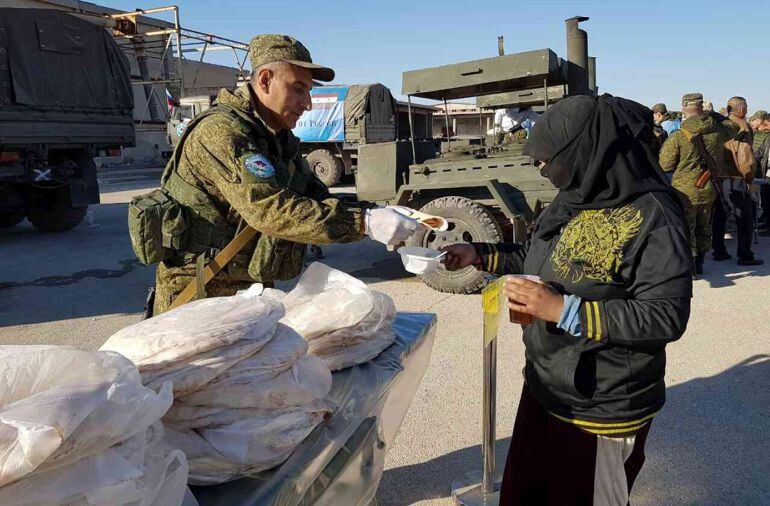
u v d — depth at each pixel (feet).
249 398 4.16
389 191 20.72
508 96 22.62
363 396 5.49
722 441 10.27
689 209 20.49
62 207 32.17
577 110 5.11
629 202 5.09
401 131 67.36
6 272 23.82
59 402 2.86
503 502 6.35
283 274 7.39
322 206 6.27
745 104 25.84
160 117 94.94
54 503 2.86
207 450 3.98
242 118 6.81
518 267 7.19
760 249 25.40
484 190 19.27
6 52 27.40
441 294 19.44
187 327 4.19
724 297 18.52
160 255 6.78
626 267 5.08
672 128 35.99
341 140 55.83
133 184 61.93
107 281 22.39
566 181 5.28
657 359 5.40
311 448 4.62
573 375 5.44
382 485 9.29
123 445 3.20
